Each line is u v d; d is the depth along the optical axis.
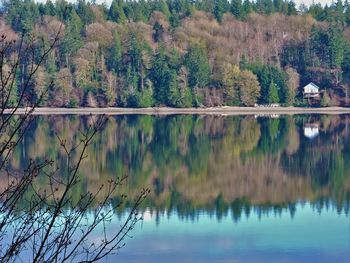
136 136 97.38
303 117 132.12
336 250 35.25
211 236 37.69
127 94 147.50
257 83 150.00
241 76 149.88
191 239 36.88
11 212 7.54
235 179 60.66
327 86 156.50
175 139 94.19
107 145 84.88
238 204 48.12
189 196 51.44
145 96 147.12
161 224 39.75
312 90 153.50
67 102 139.12
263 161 72.62
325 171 64.44
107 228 35.03
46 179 34.56
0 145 7.32
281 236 37.94
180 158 75.06
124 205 42.47
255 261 33.53
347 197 50.19
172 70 148.62
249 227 40.06
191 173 64.19
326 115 137.25
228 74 149.75
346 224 40.69
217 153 79.44
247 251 35.00
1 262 7.23
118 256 32.50
